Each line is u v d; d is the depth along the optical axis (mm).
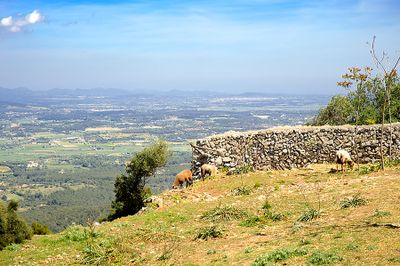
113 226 20703
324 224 16172
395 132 30562
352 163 27969
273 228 17219
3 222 18703
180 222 20516
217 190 27562
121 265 15586
